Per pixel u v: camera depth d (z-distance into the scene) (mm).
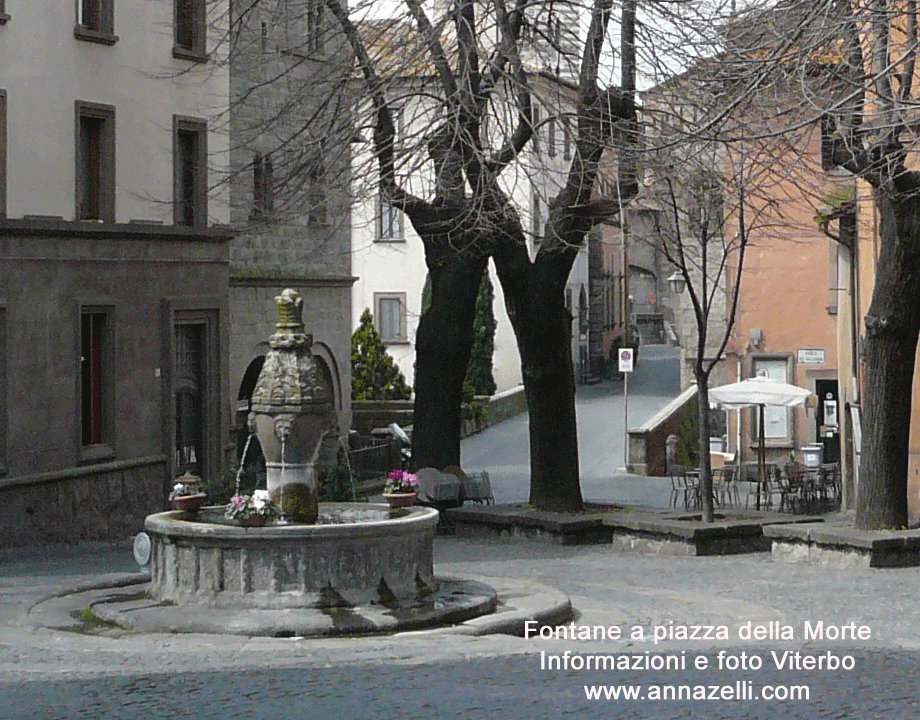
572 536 27125
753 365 54250
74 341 31047
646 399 74938
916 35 19562
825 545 23047
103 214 32656
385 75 28125
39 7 30516
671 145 20703
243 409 39656
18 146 29922
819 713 9547
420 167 29234
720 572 22031
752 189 26266
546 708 9789
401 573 15977
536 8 29953
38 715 9766
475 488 31516
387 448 45750
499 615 15570
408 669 11891
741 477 49438
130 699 10406
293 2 33188
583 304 87625
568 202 27953
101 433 32469
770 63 18922
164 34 34688
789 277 53875
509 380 72812
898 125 18250
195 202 36094
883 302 22750
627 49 26594
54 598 17016
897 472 23188
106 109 32656
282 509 16734
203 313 36438
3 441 28797
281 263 42094
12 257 29297
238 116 38344
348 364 46312
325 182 29344
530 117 28109
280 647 13883
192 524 15812
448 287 30359
